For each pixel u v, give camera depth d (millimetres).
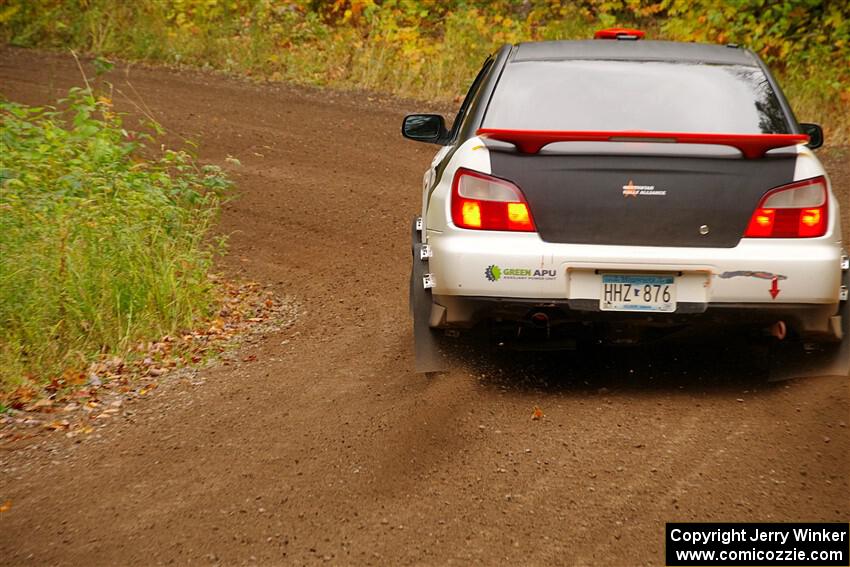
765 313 11000
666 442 10523
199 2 44312
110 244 16500
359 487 9688
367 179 27109
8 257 15359
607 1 45062
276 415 11984
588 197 11094
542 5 45562
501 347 13703
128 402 13102
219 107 34281
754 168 10992
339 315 16844
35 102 33188
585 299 11094
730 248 10984
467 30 41156
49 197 17672
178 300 16328
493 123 12328
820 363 11805
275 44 42250
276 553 8406
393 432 11023
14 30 44000
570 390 12281
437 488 9562
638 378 12711
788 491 9234
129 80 37562
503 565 8031
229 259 20734
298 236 22359
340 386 12938
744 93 12523
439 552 8289
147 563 8367
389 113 34625
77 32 43250
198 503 9547
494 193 11250
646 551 8188
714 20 37500
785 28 36438
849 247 19922
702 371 12930
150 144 29453
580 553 8188
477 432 10938
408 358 13969
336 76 39125
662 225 11023
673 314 11031
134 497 9820
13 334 14641
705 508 8953
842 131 31016
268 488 9781
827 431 10523
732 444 10398
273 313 17312
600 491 9375
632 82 12641
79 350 14688
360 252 21141
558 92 12562
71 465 10922
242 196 25203
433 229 11797
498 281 11172
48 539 8977
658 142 10930
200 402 12797
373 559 8219
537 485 9555
